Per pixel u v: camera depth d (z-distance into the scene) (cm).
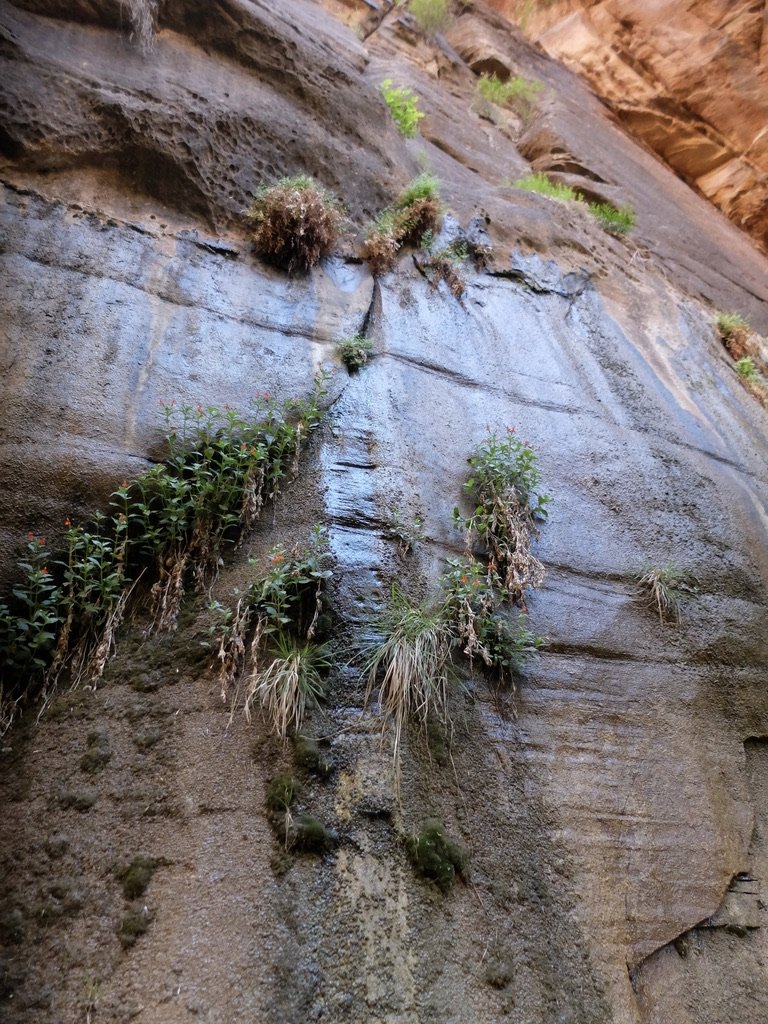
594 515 498
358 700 315
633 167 1377
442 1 1377
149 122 562
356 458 437
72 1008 227
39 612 324
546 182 1065
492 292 673
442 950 257
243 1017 222
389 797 286
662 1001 290
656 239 1077
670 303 847
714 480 600
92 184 527
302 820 270
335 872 260
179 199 559
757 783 406
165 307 483
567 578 444
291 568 356
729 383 761
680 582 482
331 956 240
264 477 410
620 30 1645
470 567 391
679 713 407
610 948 294
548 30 1789
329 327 535
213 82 652
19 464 364
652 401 651
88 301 454
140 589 362
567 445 545
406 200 688
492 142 1209
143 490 378
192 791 285
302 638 334
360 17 1294
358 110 770
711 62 1505
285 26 763
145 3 631
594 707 383
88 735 304
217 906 250
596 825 334
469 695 348
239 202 588
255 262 558
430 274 646
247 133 632
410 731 314
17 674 319
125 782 289
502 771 330
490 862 294
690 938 320
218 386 455
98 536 354
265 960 235
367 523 396
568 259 788
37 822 275
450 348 579
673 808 359
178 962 236
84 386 411
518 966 267
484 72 1430
